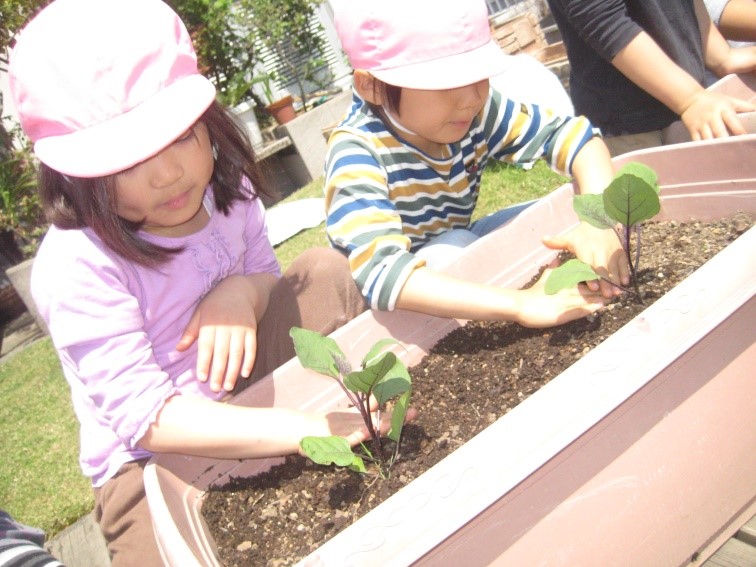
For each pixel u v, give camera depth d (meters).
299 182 6.55
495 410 1.13
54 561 0.96
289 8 7.02
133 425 1.17
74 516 2.21
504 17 5.80
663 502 0.92
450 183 1.65
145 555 1.22
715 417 0.94
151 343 1.40
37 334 5.88
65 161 1.09
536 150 1.66
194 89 1.17
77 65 1.10
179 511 1.09
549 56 4.68
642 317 0.89
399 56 1.31
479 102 1.38
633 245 1.38
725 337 0.94
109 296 1.26
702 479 0.94
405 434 1.16
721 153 1.33
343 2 1.41
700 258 1.26
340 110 6.27
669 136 2.04
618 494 0.89
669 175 1.45
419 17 1.29
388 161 1.55
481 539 0.82
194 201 1.27
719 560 0.99
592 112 2.28
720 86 1.90
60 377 4.09
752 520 1.03
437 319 1.39
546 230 1.51
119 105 1.11
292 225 4.20
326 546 0.76
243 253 1.65
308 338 1.10
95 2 1.14
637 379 0.86
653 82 1.78
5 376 4.55
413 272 1.31
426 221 1.68
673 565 0.95
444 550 0.80
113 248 1.25
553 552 0.86
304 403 1.30
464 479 0.79
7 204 5.18
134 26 1.13
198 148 1.21
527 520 0.84
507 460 0.80
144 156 1.08
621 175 1.07
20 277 5.05
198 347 1.35
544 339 1.25
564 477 0.85
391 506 0.78
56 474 2.65
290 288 1.50
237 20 6.80
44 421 3.39
